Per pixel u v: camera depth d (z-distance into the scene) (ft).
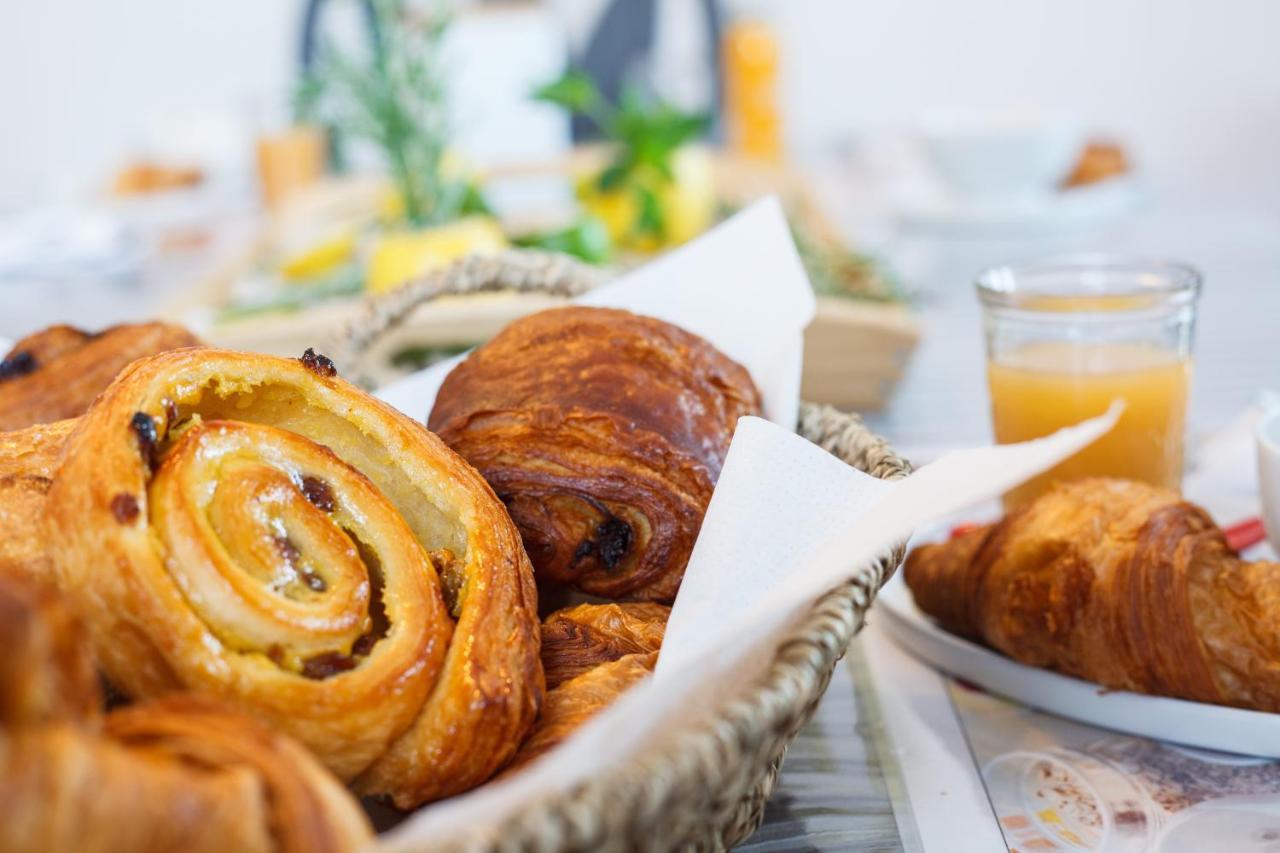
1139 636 1.40
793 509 1.31
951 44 7.93
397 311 1.74
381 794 1.17
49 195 6.08
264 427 1.20
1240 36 7.57
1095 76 7.84
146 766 0.92
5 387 1.53
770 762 1.14
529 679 1.21
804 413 1.57
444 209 3.70
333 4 6.93
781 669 1.07
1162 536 1.42
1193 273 1.81
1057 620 1.44
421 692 1.16
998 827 1.31
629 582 1.45
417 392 1.68
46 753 0.86
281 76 8.45
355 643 1.15
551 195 5.32
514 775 1.16
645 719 1.02
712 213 4.28
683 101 7.16
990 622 1.50
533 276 1.74
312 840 0.95
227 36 8.38
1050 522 1.48
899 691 1.55
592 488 1.43
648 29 7.26
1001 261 3.78
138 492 1.13
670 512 1.43
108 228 4.46
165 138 6.20
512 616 1.23
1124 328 1.78
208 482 1.16
